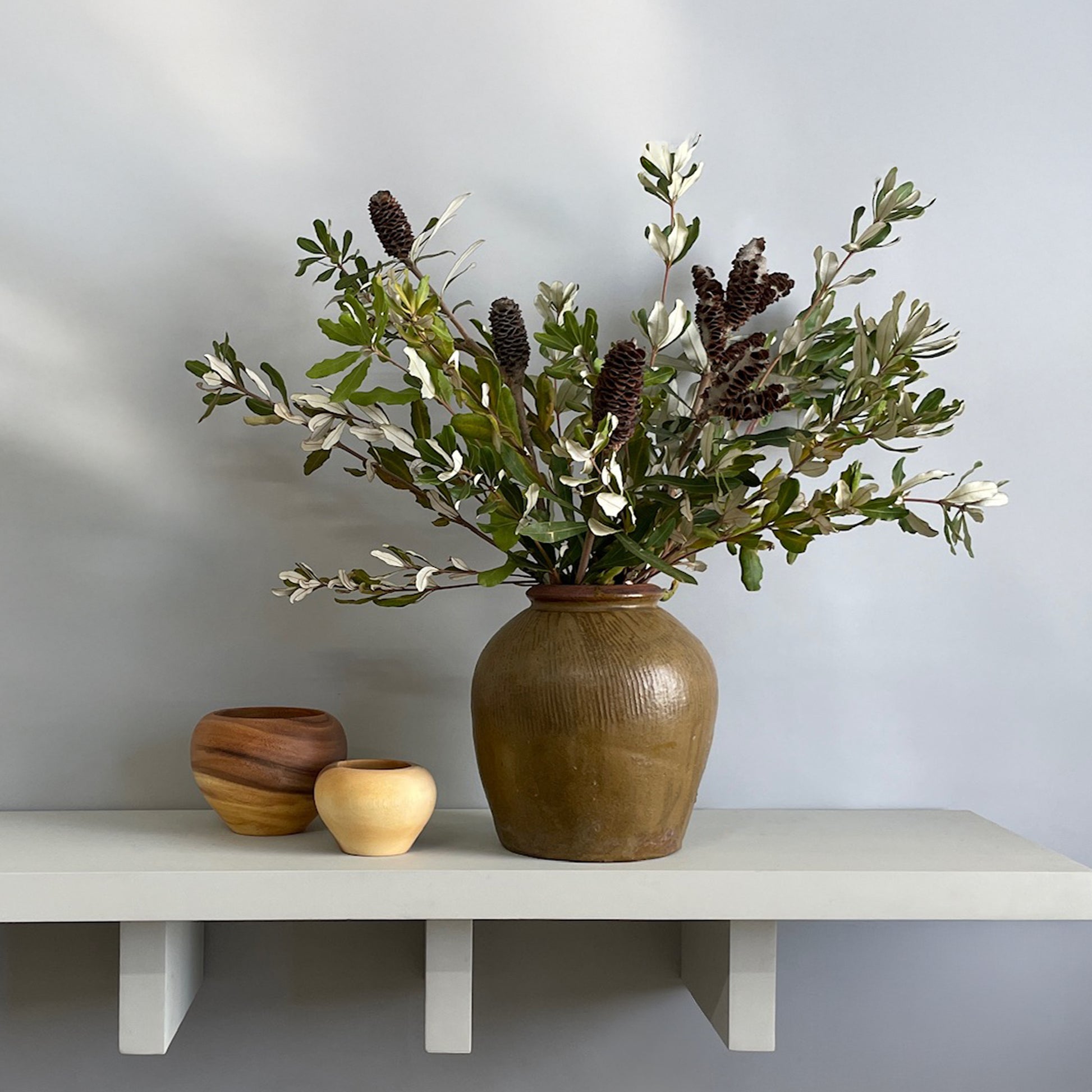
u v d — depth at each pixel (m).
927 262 0.88
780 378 0.77
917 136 0.88
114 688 0.85
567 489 0.73
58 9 0.85
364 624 0.86
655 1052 0.86
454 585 0.83
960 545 0.88
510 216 0.87
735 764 0.87
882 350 0.68
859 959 0.87
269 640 0.85
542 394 0.73
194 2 0.86
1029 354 0.88
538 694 0.67
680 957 0.86
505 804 0.70
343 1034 0.85
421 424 0.74
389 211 0.75
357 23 0.87
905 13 0.89
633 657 0.67
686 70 0.88
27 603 0.85
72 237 0.85
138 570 0.85
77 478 0.85
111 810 0.85
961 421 0.88
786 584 0.88
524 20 0.88
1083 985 0.88
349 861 0.69
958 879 0.68
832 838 0.77
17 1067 0.83
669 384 0.81
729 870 0.67
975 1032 0.87
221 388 0.74
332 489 0.86
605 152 0.87
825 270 0.78
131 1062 0.84
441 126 0.87
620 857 0.68
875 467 0.87
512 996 0.86
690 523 0.67
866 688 0.88
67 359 0.85
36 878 0.66
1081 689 0.88
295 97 0.86
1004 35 0.89
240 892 0.66
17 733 0.84
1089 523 0.88
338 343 0.86
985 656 0.88
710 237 0.88
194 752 0.75
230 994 0.85
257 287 0.86
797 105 0.88
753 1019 0.72
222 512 0.86
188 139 0.86
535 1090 0.86
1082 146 0.89
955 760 0.88
